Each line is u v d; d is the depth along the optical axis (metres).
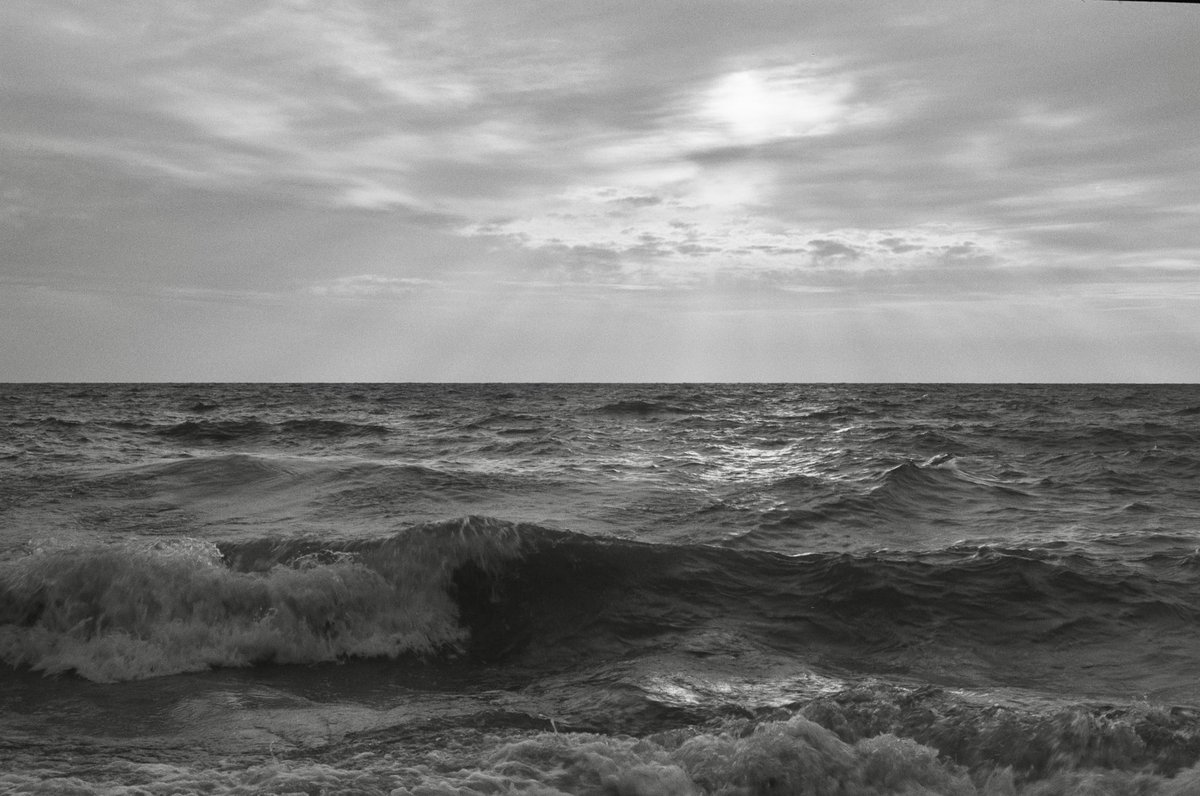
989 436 30.22
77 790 4.95
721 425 36.62
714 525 14.26
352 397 71.25
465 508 15.39
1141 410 51.69
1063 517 15.54
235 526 13.71
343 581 9.41
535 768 5.34
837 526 14.45
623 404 48.88
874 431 32.09
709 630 9.51
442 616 9.62
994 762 5.52
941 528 14.54
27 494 16.25
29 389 98.31
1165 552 12.34
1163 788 5.06
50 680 7.93
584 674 8.47
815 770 5.37
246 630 8.79
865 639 9.39
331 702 7.52
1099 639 9.20
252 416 43.94
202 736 6.58
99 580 8.91
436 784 5.03
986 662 8.74
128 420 39.28
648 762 5.46
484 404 56.50
